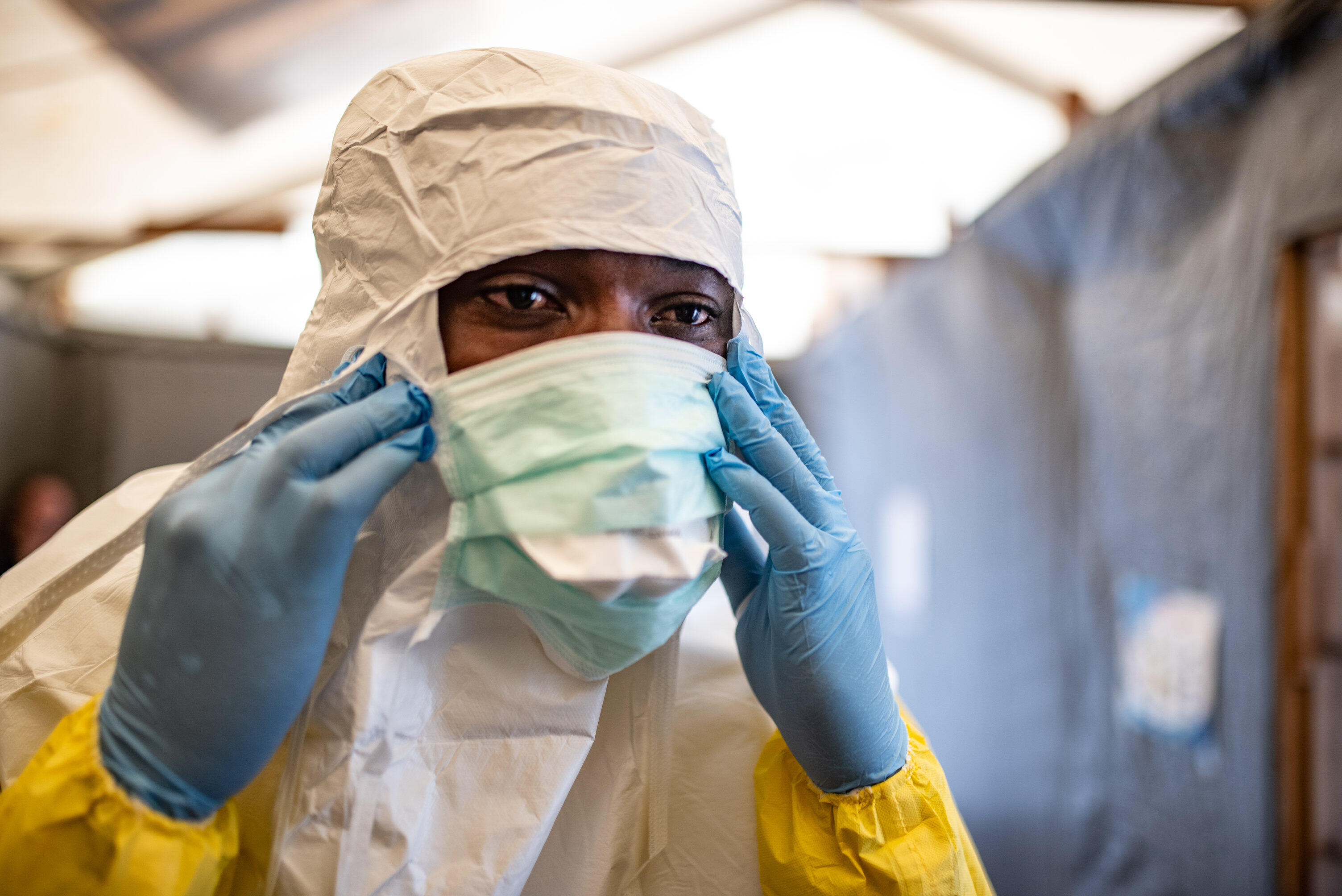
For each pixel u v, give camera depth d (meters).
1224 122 1.78
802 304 5.52
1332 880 1.69
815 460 0.81
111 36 2.77
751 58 3.13
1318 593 1.70
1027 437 2.72
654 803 0.79
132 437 4.91
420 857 0.70
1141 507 2.20
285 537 0.59
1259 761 1.78
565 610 0.64
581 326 0.67
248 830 0.69
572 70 0.69
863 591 0.75
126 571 0.79
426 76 0.71
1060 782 2.57
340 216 0.74
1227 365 1.85
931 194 3.87
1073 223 2.38
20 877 0.55
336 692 0.67
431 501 0.67
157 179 3.62
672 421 0.65
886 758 0.76
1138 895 2.21
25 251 4.11
